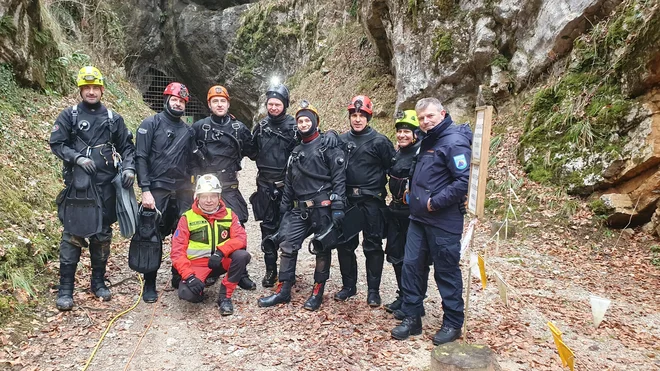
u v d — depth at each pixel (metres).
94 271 3.95
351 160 3.80
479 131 2.75
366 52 13.18
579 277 4.75
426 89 9.48
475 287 4.42
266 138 4.24
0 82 6.54
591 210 5.94
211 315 3.77
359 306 3.99
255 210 4.39
